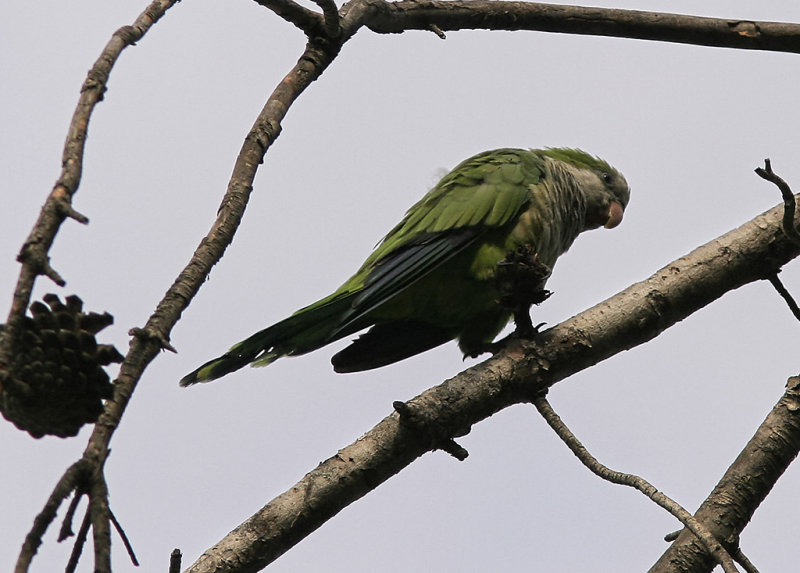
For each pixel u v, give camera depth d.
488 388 8.08
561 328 8.48
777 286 8.68
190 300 5.98
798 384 8.33
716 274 8.62
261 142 7.44
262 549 7.16
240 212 6.83
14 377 5.07
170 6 6.38
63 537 4.51
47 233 4.84
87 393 5.22
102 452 4.73
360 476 7.51
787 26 9.95
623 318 8.51
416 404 7.82
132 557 4.65
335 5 8.37
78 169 5.21
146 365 5.29
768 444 8.11
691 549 7.64
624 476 7.04
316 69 8.45
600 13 9.87
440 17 9.67
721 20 9.95
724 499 7.92
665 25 9.91
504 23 9.82
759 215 8.84
